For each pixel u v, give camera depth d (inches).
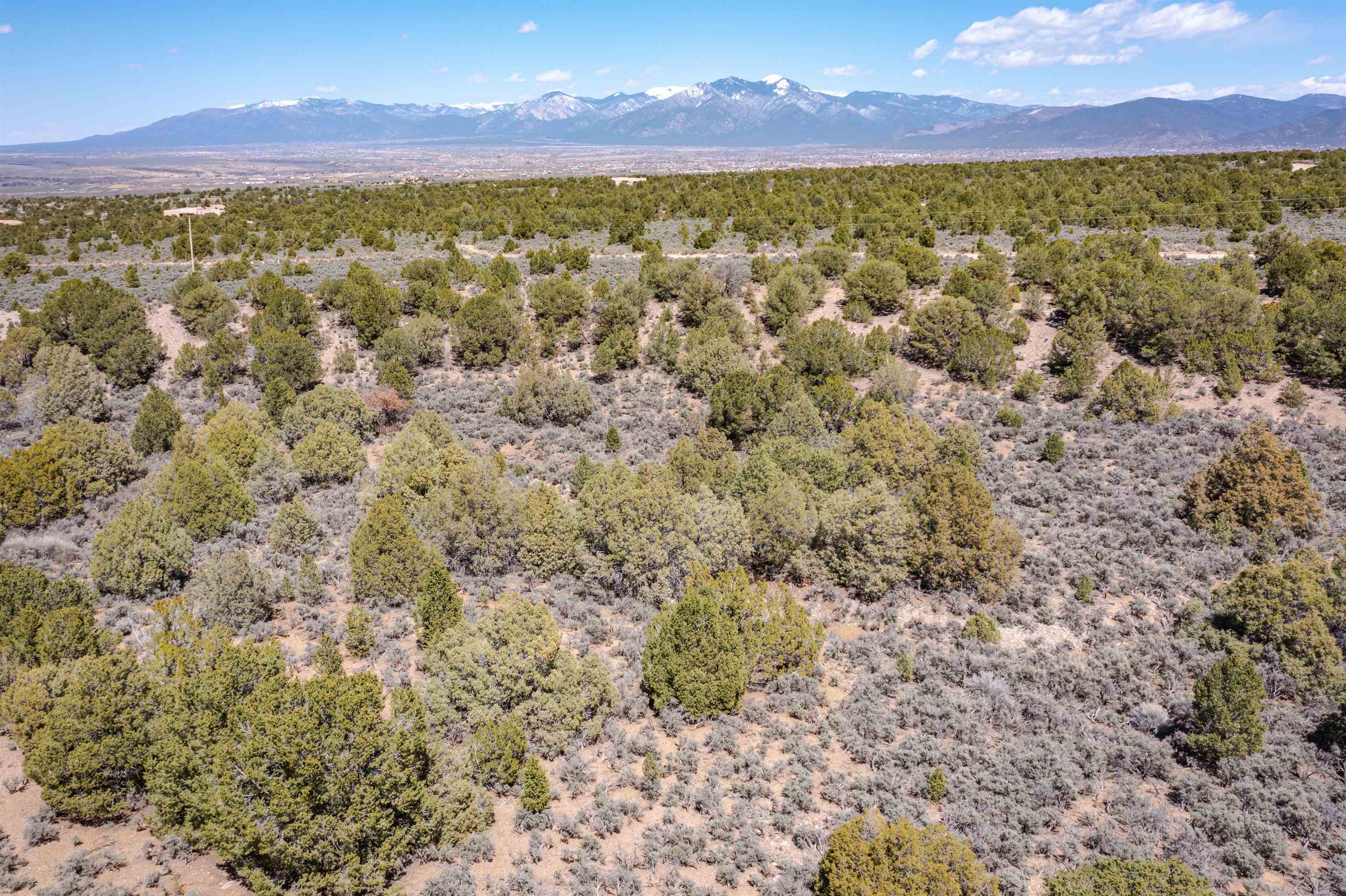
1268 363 2161.7
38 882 764.6
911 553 1403.8
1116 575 1422.2
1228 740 945.5
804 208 4160.9
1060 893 673.0
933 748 991.0
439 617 1168.2
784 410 1915.6
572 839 844.0
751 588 1379.2
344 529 1627.7
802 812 887.7
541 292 2859.3
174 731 825.5
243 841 722.2
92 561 1328.7
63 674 892.6
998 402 2267.5
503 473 1797.5
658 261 3216.0
